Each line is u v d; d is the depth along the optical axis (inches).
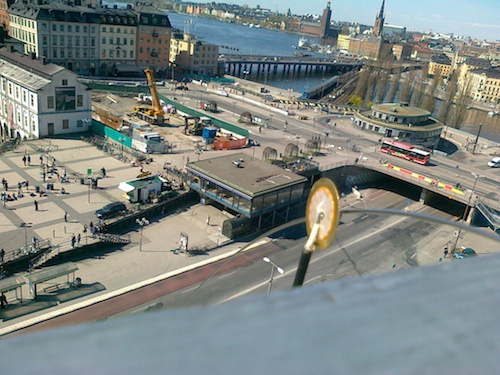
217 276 1769.2
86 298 1552.7
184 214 2261.3
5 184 2196.1
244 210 2128.4
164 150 3024.1
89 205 2145.7
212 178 2261.3
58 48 5103.3
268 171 2397.9
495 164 3538.4
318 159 3110.2
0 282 1448.1
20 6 5196.9
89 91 3201.3
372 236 2246.6
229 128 3582.7
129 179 2504.9
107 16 5403.5
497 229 2329.0
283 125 4023.1
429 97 5433.1
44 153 2758.4
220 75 7121.1
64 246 1782.7
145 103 4389.8
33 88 2974.9
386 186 3174.2
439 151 3772.1
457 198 2650.1
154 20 5841.5
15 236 1815.9
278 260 1932.8
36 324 1396.4
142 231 2046.0
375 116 4111.7
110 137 3149.6
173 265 1817.2
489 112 7623.0
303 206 2427.4
